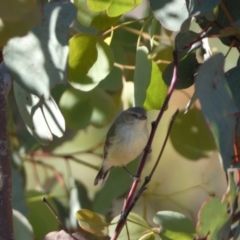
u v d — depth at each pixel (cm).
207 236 584
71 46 770
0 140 705
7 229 700
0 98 718
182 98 1252
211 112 520
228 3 750
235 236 628
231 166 554
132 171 1105
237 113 554
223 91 548
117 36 1040
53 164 1201
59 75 634
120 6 777
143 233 789
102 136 1189
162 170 1259
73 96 1021
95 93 1023
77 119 1025
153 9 729
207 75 532
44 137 802
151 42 855
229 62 1148
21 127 1127
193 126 960
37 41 648
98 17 805
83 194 1073
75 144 1184
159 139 1278
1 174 702
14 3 655
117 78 1005
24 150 1111
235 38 740
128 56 1047
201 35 763
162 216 768
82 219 770
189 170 1255
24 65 646
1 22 654
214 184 1229
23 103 809
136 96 803
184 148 972
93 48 777
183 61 786
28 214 911
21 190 914
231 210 580
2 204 700
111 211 1069
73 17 648
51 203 986
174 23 718
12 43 654
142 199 1067
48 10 656
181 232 764
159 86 822
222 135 529
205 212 573
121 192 1066
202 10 663
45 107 787
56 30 645
